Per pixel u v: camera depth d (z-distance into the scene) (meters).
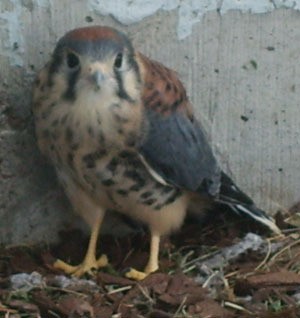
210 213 8.35
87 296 7.33
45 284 7.45
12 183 7.99
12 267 7.80
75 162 7.51
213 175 7.95
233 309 7.23
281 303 7.33
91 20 7.84
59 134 7.45
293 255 7.99
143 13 7.92
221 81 8.23
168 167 7.64
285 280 7.52
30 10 7.70
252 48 8.20
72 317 7.07
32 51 7.77
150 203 7.67
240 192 8.13
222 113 8.30
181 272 7.66
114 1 7.84
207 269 7.70
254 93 8.30
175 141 7.65
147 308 7.20
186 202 7.92
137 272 7.68
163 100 7.58
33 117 7.74
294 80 8.34
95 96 7.27
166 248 8.09
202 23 8.06
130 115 7.41
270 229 8.23
